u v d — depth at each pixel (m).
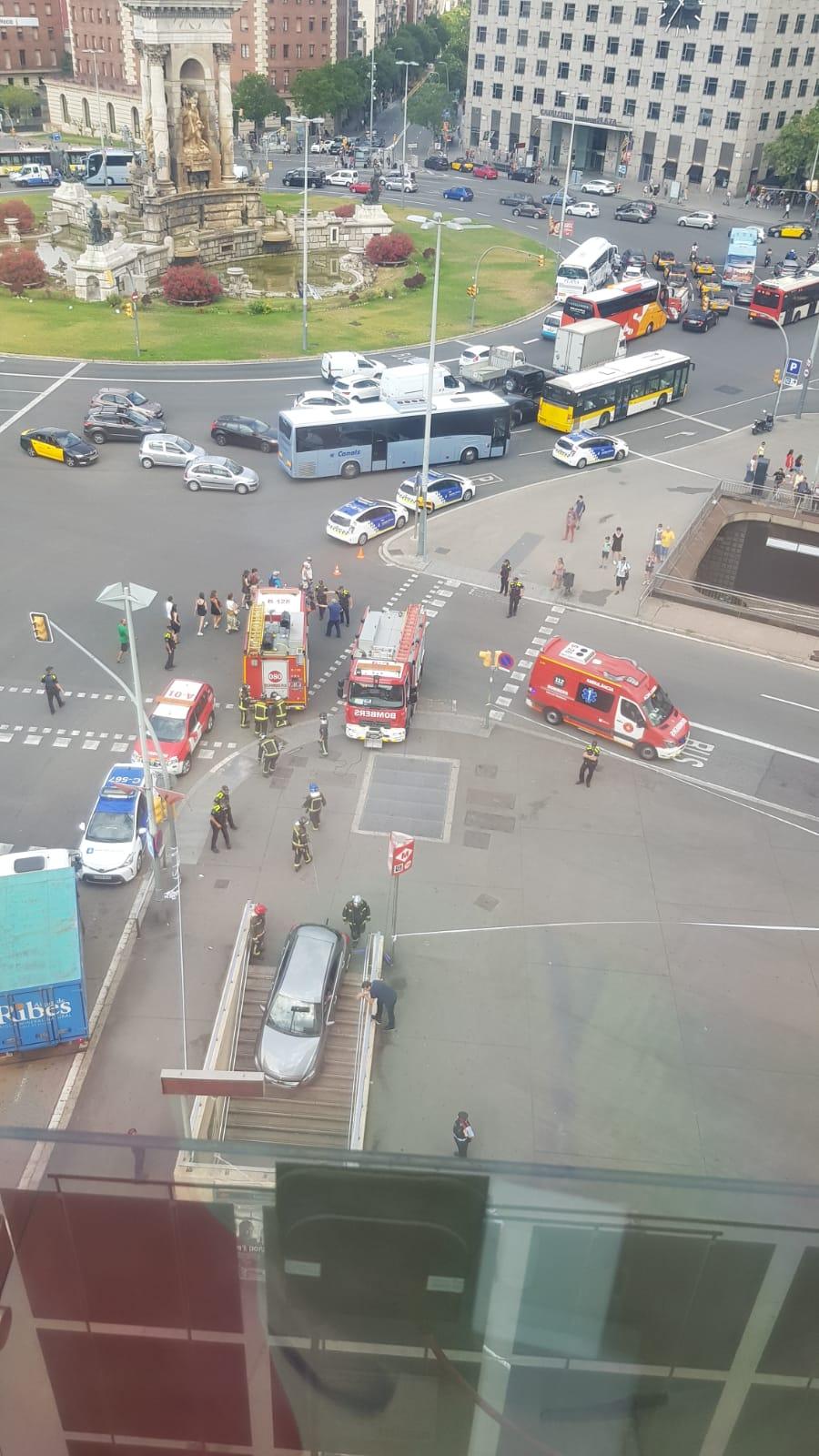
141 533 50.72
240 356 73.94
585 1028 27.19
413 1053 26.30
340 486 56.66
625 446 61.03
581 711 38.06
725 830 34.19
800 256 104.81
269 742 35.25
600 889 31.59
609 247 89.38
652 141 135.62
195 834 33.16
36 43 171.88
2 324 77.88
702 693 41.00
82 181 115.75
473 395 60.09
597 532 52.97
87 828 31.47
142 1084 25.33
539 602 46.91
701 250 105.56
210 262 98.19
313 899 30.84
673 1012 27.73
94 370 69.88
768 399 71.12
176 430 61.50
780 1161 24.08
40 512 52.25
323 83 149.25
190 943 29.23
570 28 136.25
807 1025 27.55
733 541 57.66
